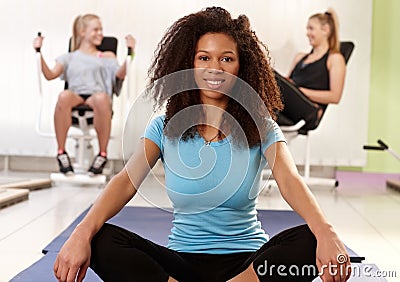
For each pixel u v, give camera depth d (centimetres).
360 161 567
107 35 561
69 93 459
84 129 475
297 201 138
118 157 564
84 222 137
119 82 491
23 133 572
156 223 295
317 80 490
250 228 155
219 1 557
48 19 562
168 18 560
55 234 265
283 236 137
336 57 489
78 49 493
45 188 451
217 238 152
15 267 204
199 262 148
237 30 152
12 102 570
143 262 134
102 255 135
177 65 149
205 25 149
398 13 586
